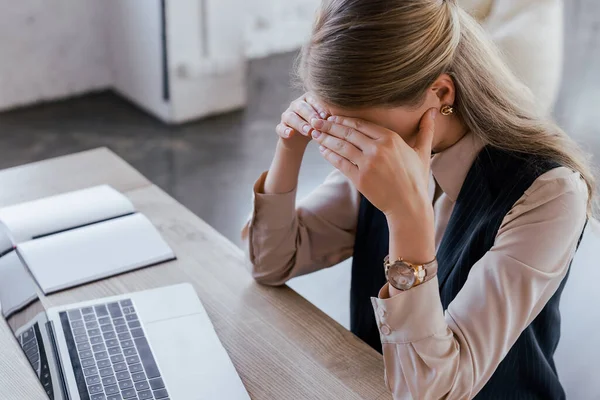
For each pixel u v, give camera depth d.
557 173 1.05
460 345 1.01
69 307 1.16
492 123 1.05
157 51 3.53
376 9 0.91
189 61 3.56
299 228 1.31
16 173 1.55
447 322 1.04
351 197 1.35
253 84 4.13
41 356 1.06
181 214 1.45
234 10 3.58
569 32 4.63
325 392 1.04
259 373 1.07
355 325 1.36
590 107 3.73
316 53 0.95
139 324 1.13
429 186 1.23
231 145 3.50
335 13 0.93
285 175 1.24
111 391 1.00
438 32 0.93
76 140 3.49
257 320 1.18
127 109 3.83
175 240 1.37
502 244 1.04
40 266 1.25
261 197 1.26
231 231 2.87
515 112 1.06
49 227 1.34
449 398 1.02
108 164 1.62
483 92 1.03
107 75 4.02
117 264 1.27
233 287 1.26
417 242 0.99
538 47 2.22
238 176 3.25
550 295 1.06
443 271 1.15
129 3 3.60
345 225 1.36
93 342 1.09
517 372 1.14
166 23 3.40
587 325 1.56
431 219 0.99
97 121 3.69
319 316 1.20
